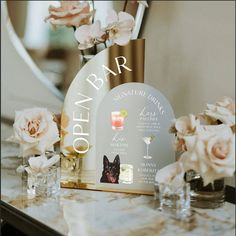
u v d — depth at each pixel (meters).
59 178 1.10
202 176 0.85
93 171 1.09
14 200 1.05
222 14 1.12
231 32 1.10
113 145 1.05
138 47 1.06
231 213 0.93
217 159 0.82
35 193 1.07
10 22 1.83
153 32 1.30
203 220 0.89
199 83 1.19
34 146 1.04
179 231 0.84
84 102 1.08
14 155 1.51
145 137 1.03
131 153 1.04
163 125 1.01
